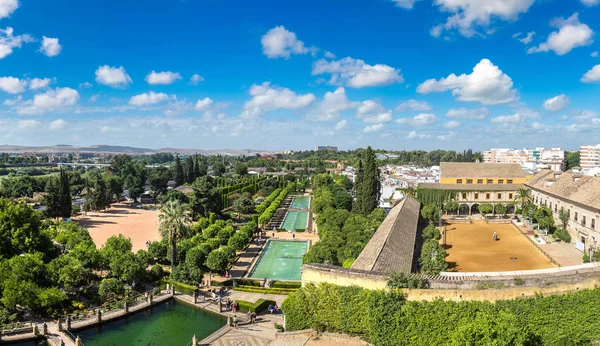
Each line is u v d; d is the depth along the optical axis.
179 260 75.00
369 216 103.81
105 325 51.41
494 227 114.75
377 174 125.50
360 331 42.34
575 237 88.25
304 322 44.88
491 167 143.50
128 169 182.25
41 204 152.12
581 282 38.47
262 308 57.06
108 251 66.62
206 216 124.81
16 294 48.88
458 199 135.50
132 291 60.56
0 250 59.91
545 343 36.00
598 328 36.62
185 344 46.59
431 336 37.66
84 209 144.75
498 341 29.17
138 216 142.88
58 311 52.72
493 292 38.03
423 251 62.50
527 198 121.19
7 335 45.75
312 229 120.56
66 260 58.06
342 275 43.94
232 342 46.16
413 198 128.88
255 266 82.56
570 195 91.88
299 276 75.62
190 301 58.72
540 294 38.03
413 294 39.47
